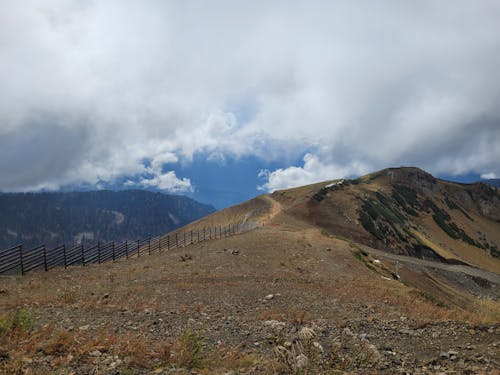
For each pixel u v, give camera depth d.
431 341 9.02
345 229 110.75
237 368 6.65
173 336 9.52
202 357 7.14
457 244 163.50
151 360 6.86
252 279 22.34
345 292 19.23
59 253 25.95
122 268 25.83
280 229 56.47
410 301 17.75
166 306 14.38
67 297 15.10
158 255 33.22
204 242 41.50
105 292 17.06
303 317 12.35
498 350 7.88
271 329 10.27
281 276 23.92
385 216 134.62
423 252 122.12
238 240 40.28
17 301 14.09
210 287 19.06
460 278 89.38
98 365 6.23
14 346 6.77
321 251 35.53
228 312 13.89
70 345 7.17
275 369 6.31
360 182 191.75
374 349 7.86
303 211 117.06
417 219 169.75
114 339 7.94
